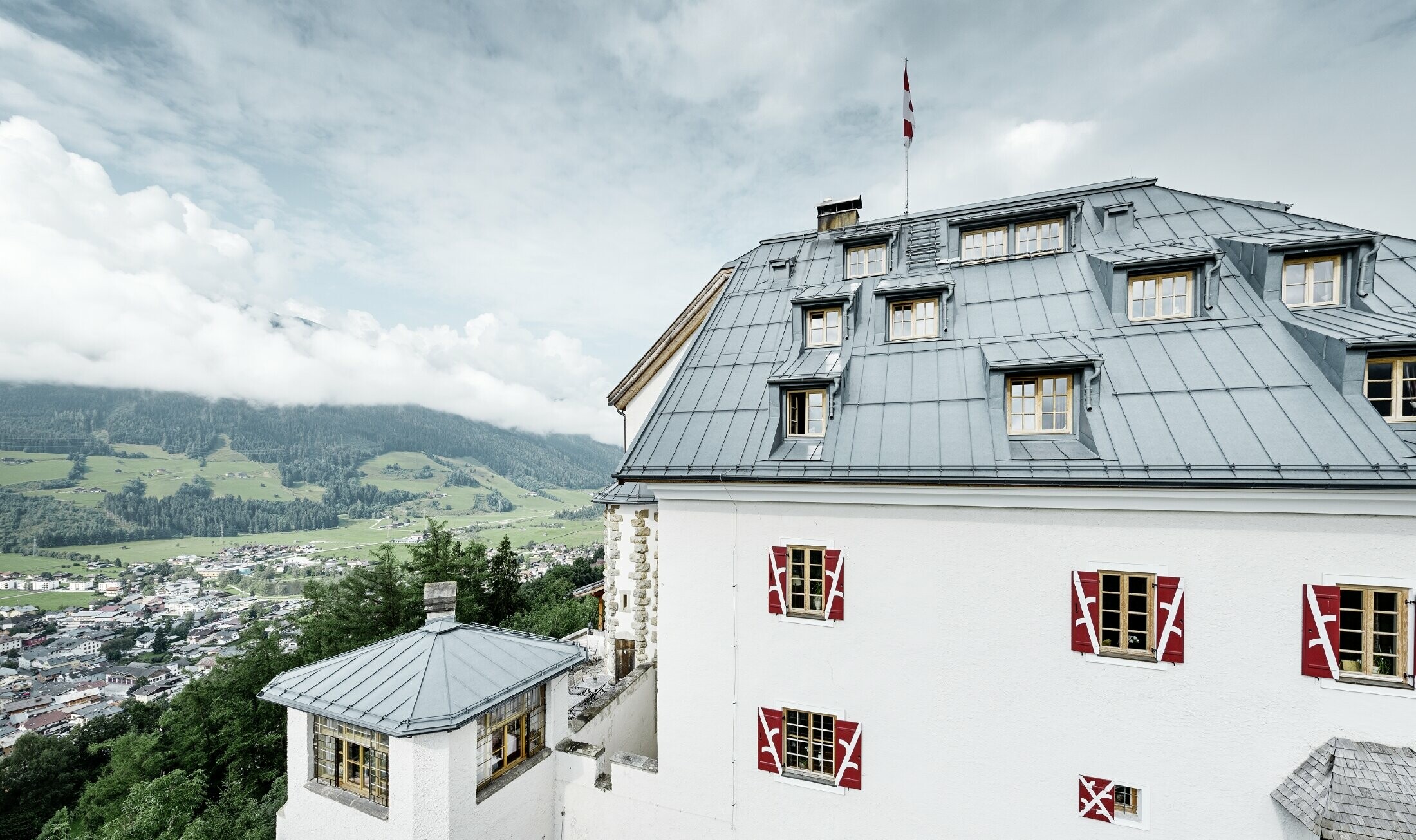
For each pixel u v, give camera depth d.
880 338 15.72
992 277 16.42
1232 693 10.59
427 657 13.40
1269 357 11.81
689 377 16.91
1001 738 12.01
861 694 13.02
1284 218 15.05
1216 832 10.61
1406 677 9.73
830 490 13.16
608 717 18.12
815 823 13.29
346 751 13.24
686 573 14.67
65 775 46.31
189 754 31.69
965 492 12.17
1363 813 9.05
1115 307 13.92
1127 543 11.30
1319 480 9.77
